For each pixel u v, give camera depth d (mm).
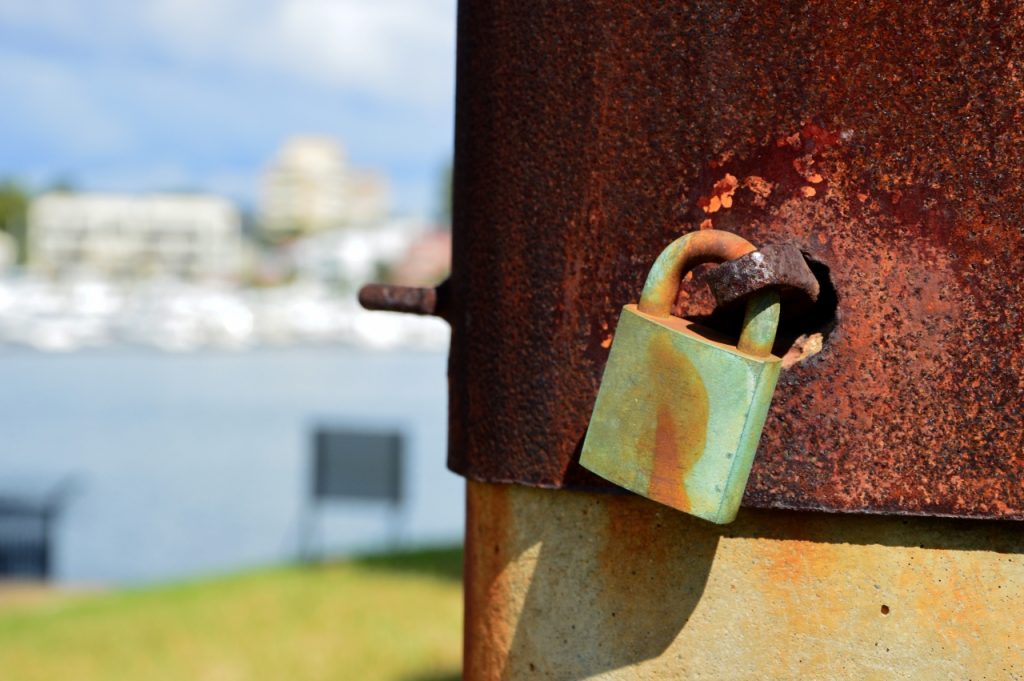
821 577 1205
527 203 1279
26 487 14430
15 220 119188
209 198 122812
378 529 11906
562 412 1270
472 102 1344
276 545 11305
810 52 1171
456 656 5363
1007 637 1168
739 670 1228
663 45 1211
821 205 1176
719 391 1100
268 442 18922
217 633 5934
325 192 148500
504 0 1292
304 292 98500
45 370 34562
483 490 1359
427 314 1460
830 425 1178
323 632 5844
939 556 1182
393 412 22766
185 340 46812
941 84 1150
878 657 1194
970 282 1154
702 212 1206
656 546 1253
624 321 1142
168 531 12117
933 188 1157
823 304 1212
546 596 1304
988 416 1153
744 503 1196
